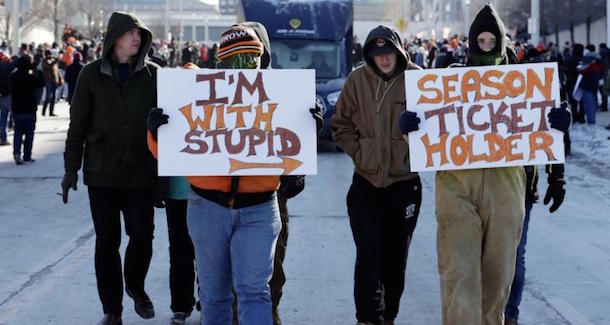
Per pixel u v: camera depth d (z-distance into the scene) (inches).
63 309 464.8
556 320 447.2
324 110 1157.7
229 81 336.2
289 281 517.7
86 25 4121.6
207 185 333.7
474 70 354.3
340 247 606.2
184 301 429.4
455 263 347.9
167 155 334.6
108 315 410.6
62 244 625.6
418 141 354.9
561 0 3336.6
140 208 411.2
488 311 359.6
